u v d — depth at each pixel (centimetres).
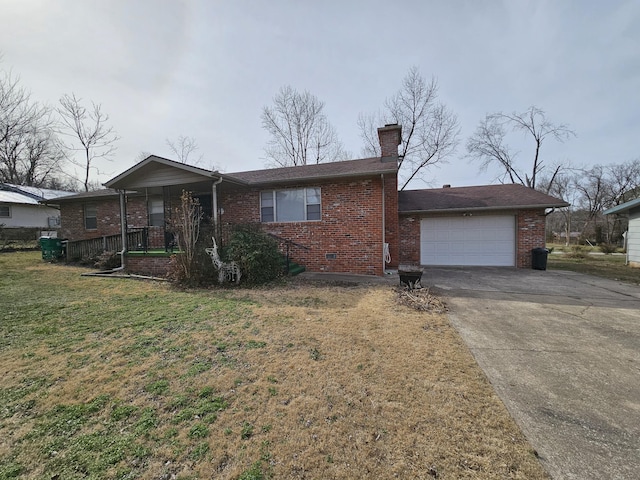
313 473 175
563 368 305
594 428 214
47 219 2283
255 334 395
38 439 204
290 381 277
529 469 177
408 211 1162
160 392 261
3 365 312
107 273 891
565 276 893
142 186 903
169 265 788
